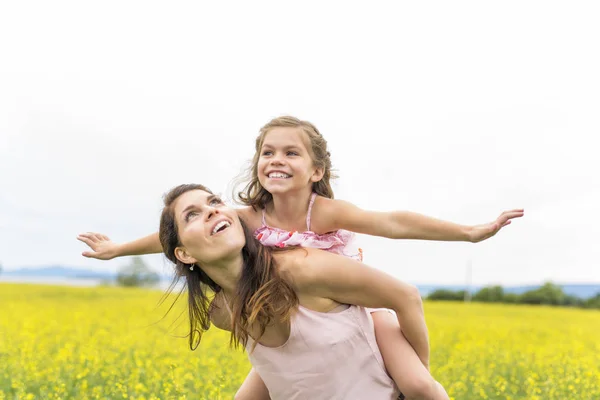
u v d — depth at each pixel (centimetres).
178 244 446
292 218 473
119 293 2923
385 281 437
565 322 2133
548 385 770
